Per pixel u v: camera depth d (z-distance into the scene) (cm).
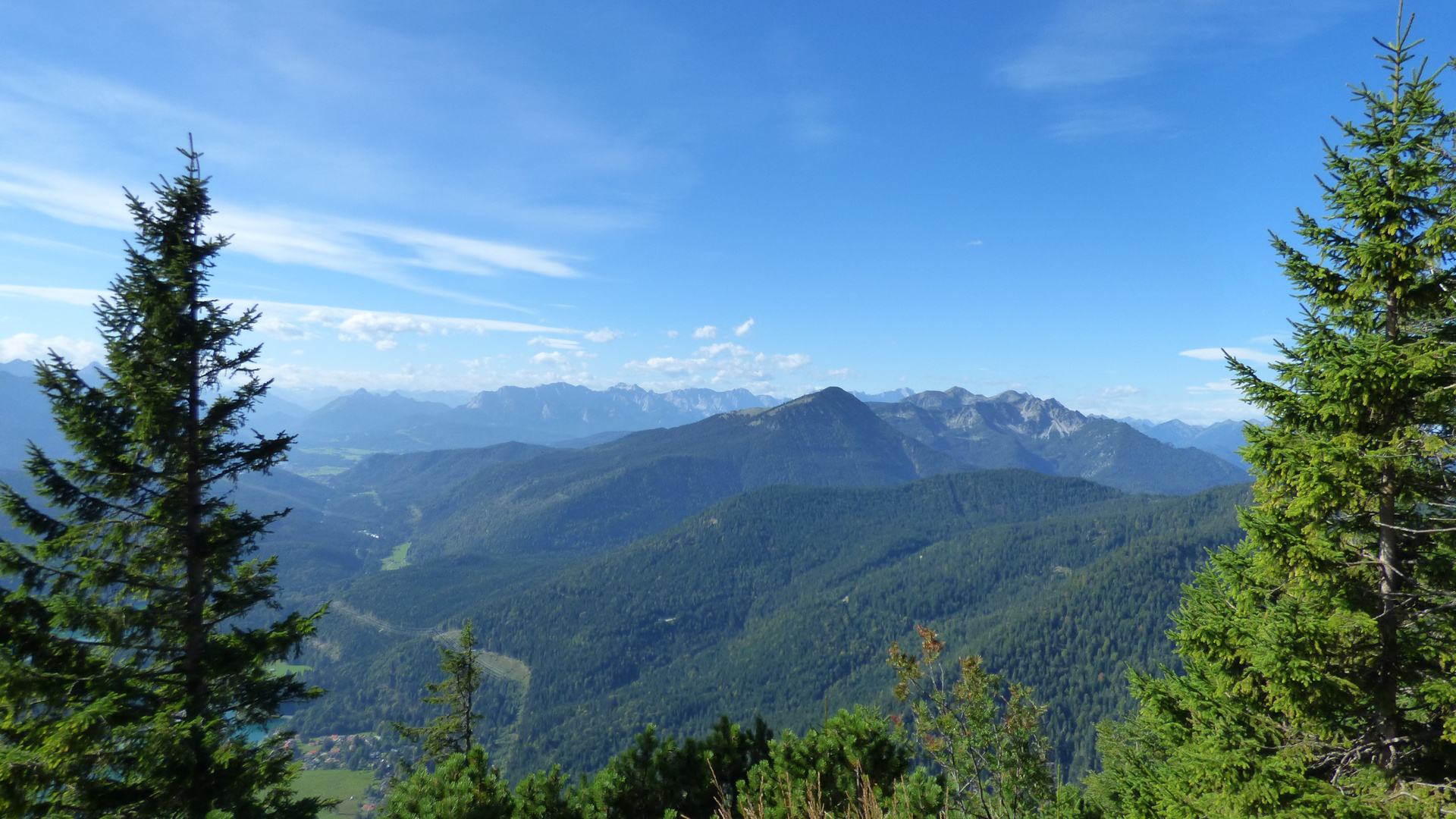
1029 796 1124
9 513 1209
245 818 1249
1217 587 1305
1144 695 1303
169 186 1405
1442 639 930
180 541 1354
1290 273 1046
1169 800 1123
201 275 1427
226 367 1405
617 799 1006
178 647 1350
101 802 1138
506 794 958
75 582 1250
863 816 845
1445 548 955
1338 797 891
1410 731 972
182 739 1177
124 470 1284
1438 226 860
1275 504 1037
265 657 1432
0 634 1122
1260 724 1056
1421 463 923
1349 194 969
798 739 1087
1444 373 853
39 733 1126
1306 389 1012
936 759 1185
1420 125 900
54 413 1248
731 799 1002
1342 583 976
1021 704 1197
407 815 905
